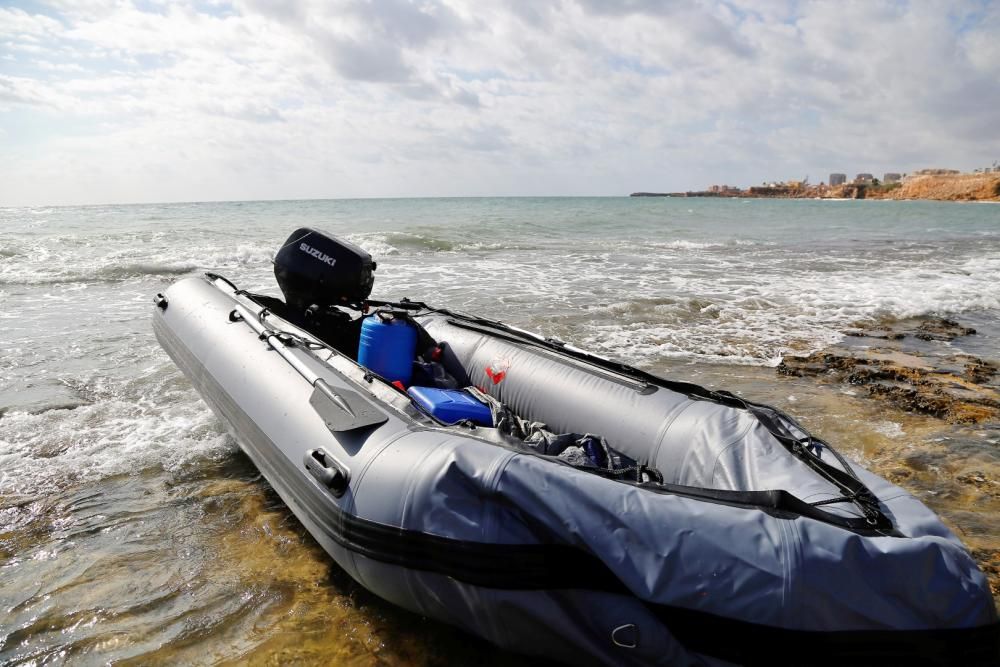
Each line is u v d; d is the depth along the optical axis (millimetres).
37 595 2723
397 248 15828
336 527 2406
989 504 3631
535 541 2014
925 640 1798
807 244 19391
